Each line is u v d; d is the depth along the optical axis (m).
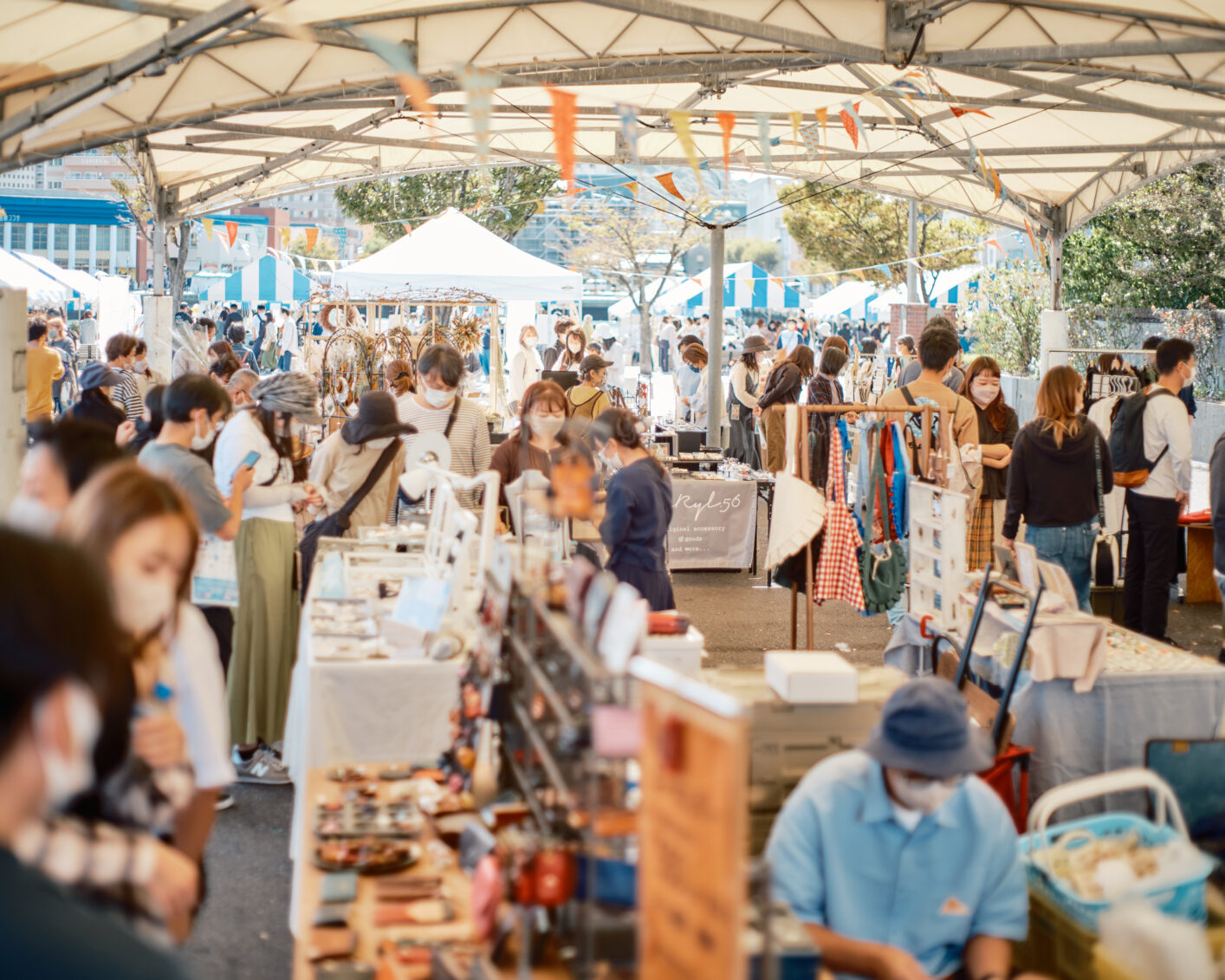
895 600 6.23
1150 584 6.90
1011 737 4.10
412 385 8.49
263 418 5.05
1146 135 12.75
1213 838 3.31
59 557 1.16
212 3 7.74
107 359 9.17
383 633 4.04
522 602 2.48
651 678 1.65
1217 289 18.69
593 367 9.13
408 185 28.62
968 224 31.61
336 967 2.18
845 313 34.34
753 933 2.04
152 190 14.33
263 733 5.15
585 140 15.64
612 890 1.87
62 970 1.06
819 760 3.27
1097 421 8.38
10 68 8.16
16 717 1.08
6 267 16.77
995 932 2.70
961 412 6.90
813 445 7.13
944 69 10.41
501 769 2.68
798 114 6.95
